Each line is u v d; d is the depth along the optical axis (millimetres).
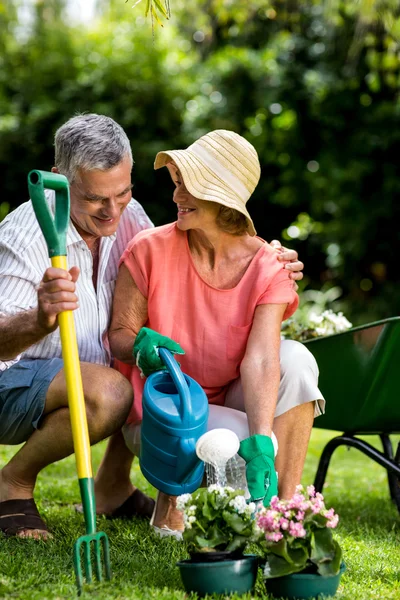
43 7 11766
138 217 3730
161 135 12031
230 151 3254
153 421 2818
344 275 11984
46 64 12422
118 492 3873
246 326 3285
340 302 11836
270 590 2482
